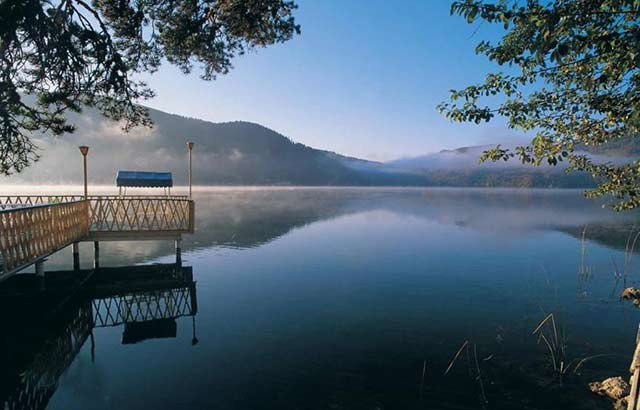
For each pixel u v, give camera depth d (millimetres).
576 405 5988
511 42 3646
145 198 16422
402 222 35906
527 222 36250
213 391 6379
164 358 7648
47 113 11508
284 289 12930
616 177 5812
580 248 22000
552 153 4605
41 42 9352
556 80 4648
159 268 15820
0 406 5965
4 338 8727
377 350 8078
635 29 2973
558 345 8312
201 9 10672
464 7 3242
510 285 13680
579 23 3084
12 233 9133
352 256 19125
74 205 13922
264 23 10828
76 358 7672
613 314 10422
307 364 7398
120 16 10109
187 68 12438
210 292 12547
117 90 10664
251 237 25031
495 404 6035
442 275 15227
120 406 5918
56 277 13742
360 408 5910
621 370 7133
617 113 3979
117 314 10414
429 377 6898
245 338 8711
